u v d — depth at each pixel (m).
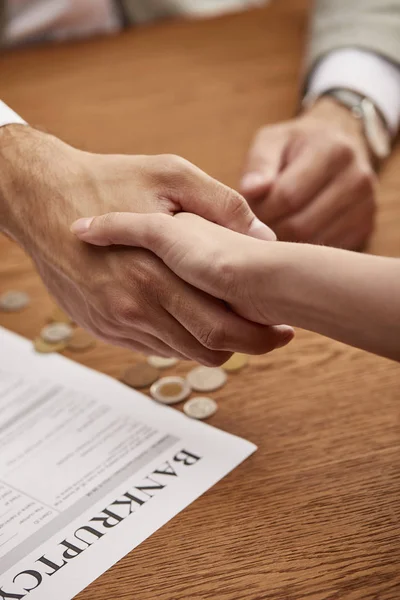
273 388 0.79
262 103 1.38
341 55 1.31
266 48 1.59
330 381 0.79
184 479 0.68
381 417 0.74
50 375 0.83
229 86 1.45
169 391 0.79
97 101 1.43
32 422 0.77
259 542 0.62
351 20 1.35
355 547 0.60
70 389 0.81
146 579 0.59
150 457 0.71
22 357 0.86
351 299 0.53
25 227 0.80
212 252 0.62
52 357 0.86
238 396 0.78
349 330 0.54
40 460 0.72
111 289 0.71
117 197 0.76
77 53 1.64
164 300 0.68
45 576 0.60
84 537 0.63
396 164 1.23
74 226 0.72
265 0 1.95
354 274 0.54
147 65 1.56
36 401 0.79
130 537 0.63
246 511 0.65
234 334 0.65
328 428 0.73
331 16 1.38
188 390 0.79
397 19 1.35
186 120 1.34
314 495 0.66
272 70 1.50
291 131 1.09
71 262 0.74
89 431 0.75
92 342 0.88
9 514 0.66
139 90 1.46
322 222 1.01
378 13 1.36
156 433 0.74
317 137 1.04
